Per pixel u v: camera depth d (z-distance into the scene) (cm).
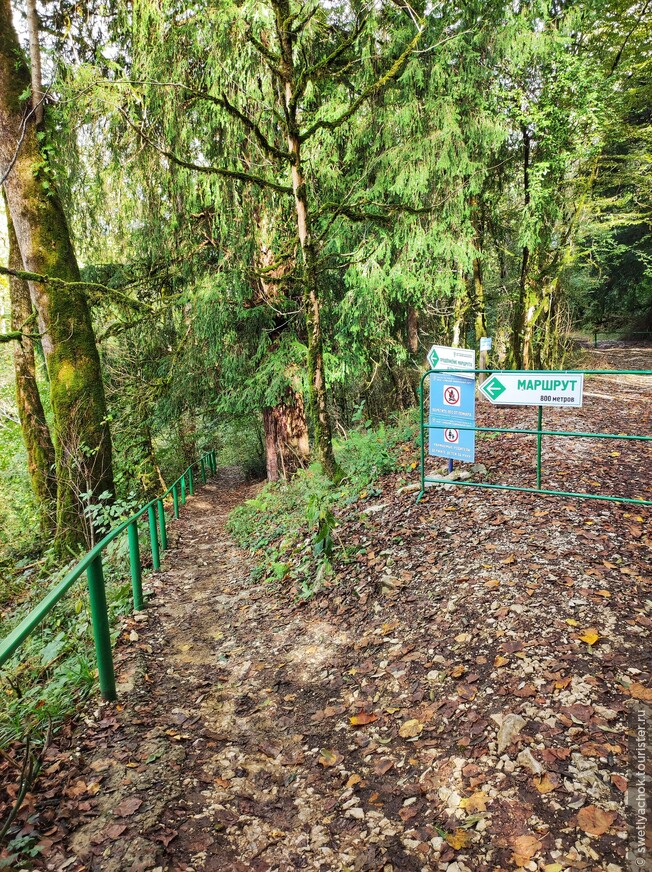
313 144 837
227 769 310
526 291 1251
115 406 1057
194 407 1273
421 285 950
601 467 664
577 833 222
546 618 369
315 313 507
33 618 243
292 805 279
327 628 459
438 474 691
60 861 235
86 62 939
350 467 826
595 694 295
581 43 1141
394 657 384
